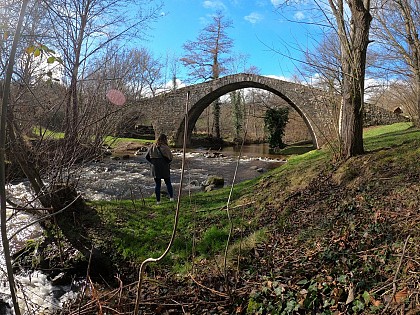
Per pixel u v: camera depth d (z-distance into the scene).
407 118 20.78
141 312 3.95
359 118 7.66
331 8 7.01
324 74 7.77
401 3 11.27
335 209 5.77
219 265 4.72
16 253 6.24
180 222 6.66
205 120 47.50
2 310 4.66
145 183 13.27
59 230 6.56
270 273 4.12
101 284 5.36
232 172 16.50
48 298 5.06
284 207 6.55
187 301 4.12
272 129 29.02
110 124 6.79
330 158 8.36
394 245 3.96
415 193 5.31
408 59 12.38
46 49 2.54
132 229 6.44
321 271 3.95
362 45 7.21
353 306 3.17
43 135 5.66
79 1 6.10
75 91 5.87
